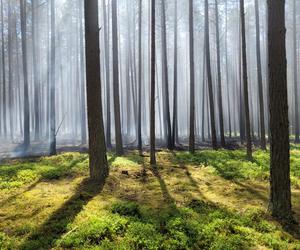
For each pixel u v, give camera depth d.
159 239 6.96
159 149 23.58
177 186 11.99
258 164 16.33
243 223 8.27
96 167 12.30
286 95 8.83
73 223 7.75
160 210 9.05
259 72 22.59
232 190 11.67
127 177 13.12
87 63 12.25
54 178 12.61
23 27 25.42
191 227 7.56
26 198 9.84
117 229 7.38
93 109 12.30
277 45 8.71
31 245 6.73
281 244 7.21
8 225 7.85
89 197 10.15
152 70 16.23
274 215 8.86
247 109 18.23
